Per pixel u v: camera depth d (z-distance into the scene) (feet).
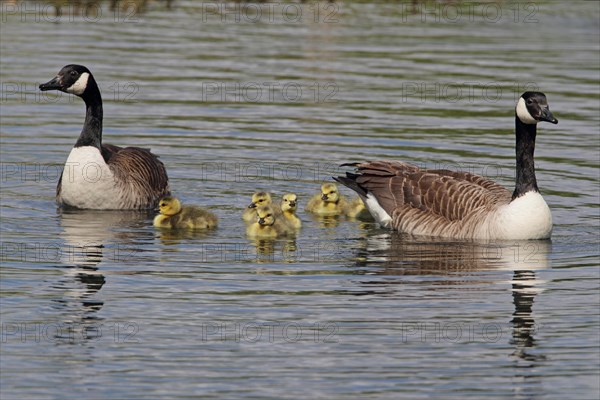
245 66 95.50
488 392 38.81
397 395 38.47
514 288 49.06
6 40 102.01
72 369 40.32
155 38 106.01
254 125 78.89
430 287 49.08
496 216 56.08
